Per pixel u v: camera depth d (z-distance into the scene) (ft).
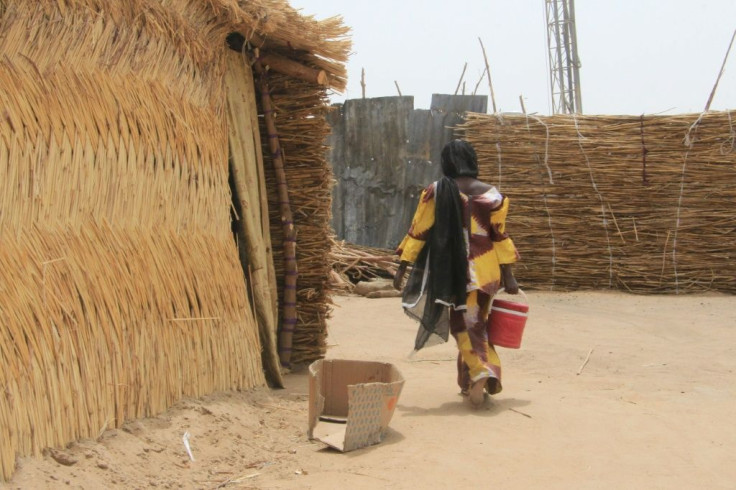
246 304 18.49
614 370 22.27
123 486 11.93
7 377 10.84
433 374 21.90
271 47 20.70
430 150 47.34
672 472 13.30
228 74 19.08
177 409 15.05
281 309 21.45
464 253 17.03
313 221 21.72
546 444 14.88
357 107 47.67
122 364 13.60
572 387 20.03
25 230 12.03
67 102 13.17
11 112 11.91
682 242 38.78
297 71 20.43
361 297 38.93
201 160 17.19
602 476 13.09
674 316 31.40
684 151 38.55
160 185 15.62
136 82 15.24
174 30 16.39
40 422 11.44
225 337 17.22
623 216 39.19
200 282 16.46
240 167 19.22
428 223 17.56
